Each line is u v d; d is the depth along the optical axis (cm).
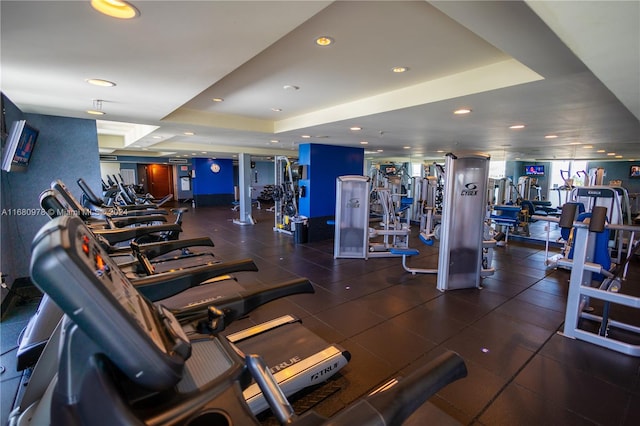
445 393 214
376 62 258
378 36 209
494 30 160
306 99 389
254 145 869
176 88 279
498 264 543
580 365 247
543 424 189
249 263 151
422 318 327
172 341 70
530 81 241
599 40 131
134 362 56
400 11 177
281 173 836
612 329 310
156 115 406
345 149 765
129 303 67
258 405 181
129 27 160
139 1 133
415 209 1023
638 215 696
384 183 903
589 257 334
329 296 385
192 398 72
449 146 770
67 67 225
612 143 625
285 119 528
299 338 242
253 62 260
